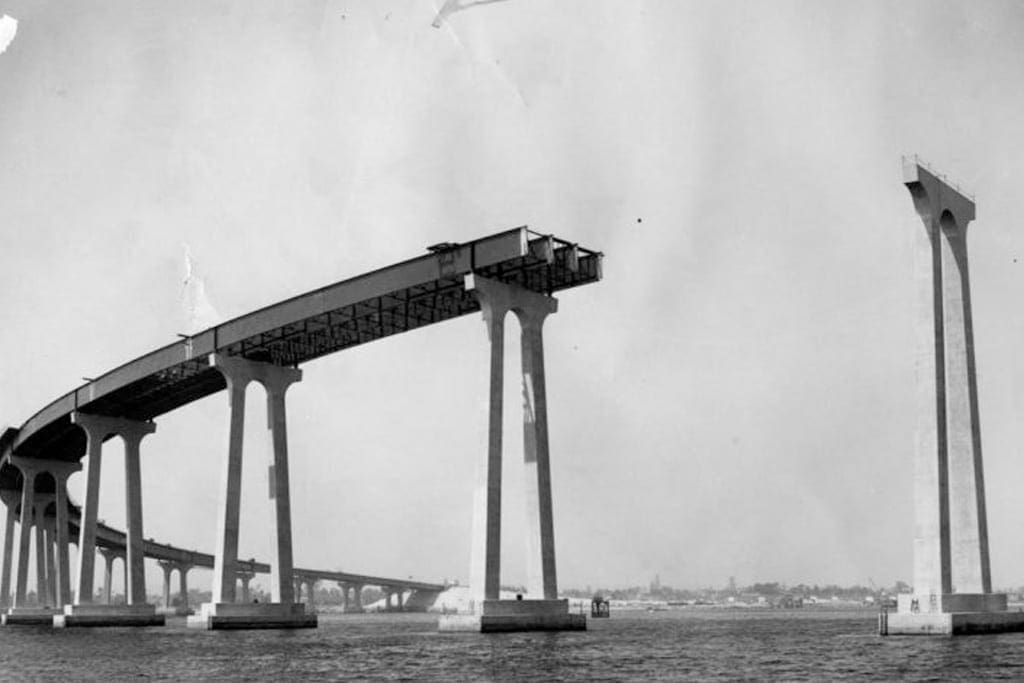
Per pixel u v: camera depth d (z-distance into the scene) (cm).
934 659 4172
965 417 5975
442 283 7138
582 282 7050
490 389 6531
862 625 9238
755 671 3978
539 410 6838
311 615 8612
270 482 8594
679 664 4347
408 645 5784
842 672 3828
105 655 5603
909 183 5672
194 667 4653
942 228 6131
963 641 5072
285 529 8531
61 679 4188
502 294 6706
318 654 5328
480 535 6444
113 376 9656
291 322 7850
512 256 6512
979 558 5841
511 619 6462
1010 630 5756
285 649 5822
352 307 7556
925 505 5566
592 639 6100
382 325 8012
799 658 4575
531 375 6856
